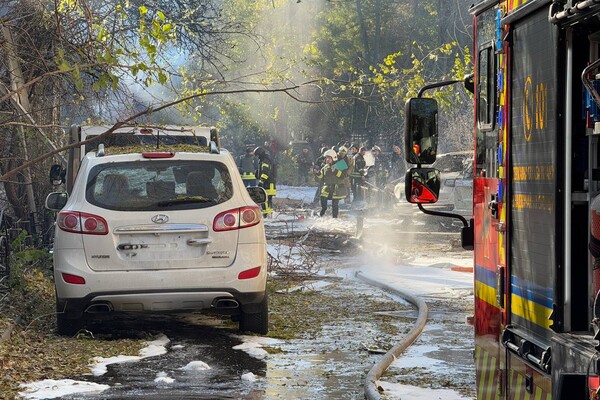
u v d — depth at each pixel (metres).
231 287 12.02
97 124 16.70
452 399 9.17
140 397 9.27
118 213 11.92
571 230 4.95
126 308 11.96
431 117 6.86
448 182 29.53
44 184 20.25
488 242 6.34
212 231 12.01
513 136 5.67
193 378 10.19
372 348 11.89
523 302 5.50
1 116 17.23
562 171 4.95
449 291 16.91
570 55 4.95
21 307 13.81
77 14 16.08
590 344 4.63
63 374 10.23
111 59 11.15
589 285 4.93
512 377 5.71
